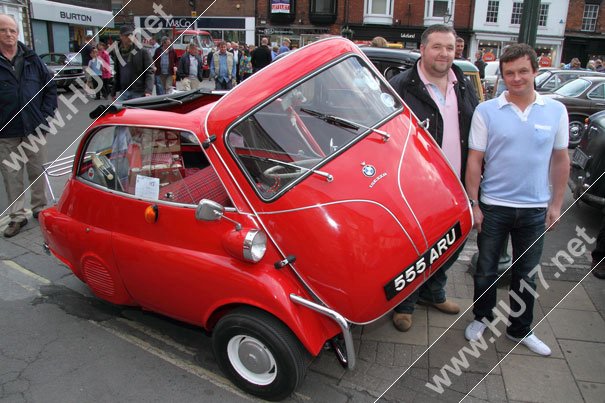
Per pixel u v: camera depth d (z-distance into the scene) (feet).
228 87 50.03
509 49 9.34
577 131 34.68
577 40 93.66
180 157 10.05
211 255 8.92
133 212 9.92
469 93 11.03
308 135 9.16
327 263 8.26
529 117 9.52
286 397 9.14
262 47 41.50
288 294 8.25
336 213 8.35
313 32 91.40
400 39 91.71
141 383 9.80
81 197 10.91
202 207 8.30
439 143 10.78
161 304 9.98
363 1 90.17
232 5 89.86
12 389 9.54
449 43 10.11
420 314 12.15
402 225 8.68
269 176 8.65
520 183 9.74
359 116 9.69
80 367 10.25
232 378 9.52
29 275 13.99
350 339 8.23
